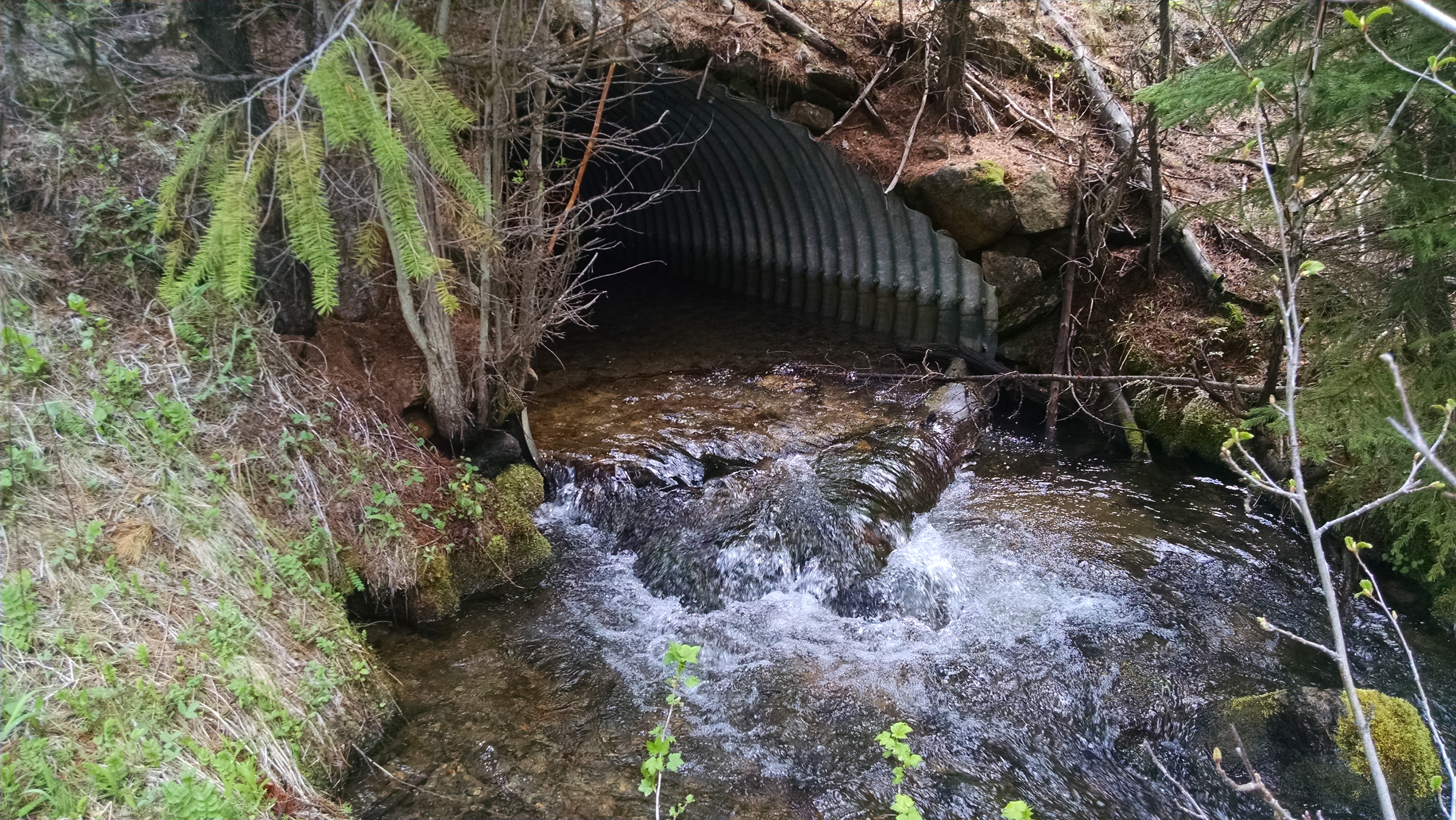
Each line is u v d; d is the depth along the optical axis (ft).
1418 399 14.99
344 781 13.04
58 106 16.40
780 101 29.17
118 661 11.34
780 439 24.26
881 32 31.09
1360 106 13.98
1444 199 14.32
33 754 9.77
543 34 17.88
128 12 15.98
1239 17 20.24
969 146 28.71
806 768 14.39
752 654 17.33
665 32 26.13
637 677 16.37
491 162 17.40
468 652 16.51
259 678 12.64
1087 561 20.39
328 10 14.26
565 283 23.65
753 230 37.81
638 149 20.51
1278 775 14.34
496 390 20.34
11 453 12.50
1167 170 29.01
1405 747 13.88
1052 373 25.32
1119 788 14.37
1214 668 16.94
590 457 22.54
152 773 10.43
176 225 14.43
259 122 12.47
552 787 13.47
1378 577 19.42
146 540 12.82
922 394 27.45
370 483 17.01
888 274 32.40
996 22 31.58
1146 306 26.89
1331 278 16.92
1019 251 27.58
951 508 22.70
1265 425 19.43
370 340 19.07
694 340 32.42
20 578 11.29
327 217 10.16
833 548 19.60
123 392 14.43
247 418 15.87
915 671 16.93
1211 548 20.99
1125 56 34.12
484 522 18.79
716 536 19.89
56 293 15.19
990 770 14.60
